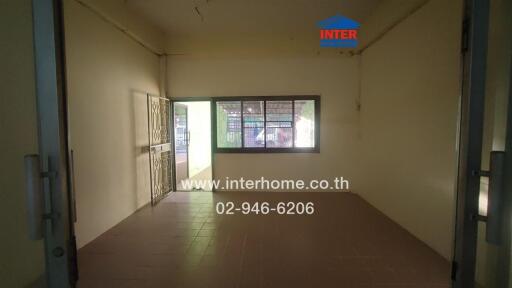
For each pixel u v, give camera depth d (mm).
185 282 2283
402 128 3430
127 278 2346
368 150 4574
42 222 954
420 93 3020
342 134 5156
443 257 2652
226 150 5352
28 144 2027
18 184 1953
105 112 3381
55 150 960
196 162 8453
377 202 4227
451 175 2535
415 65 3117
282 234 3266
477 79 1018
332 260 2625
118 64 3682
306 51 5035
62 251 987
